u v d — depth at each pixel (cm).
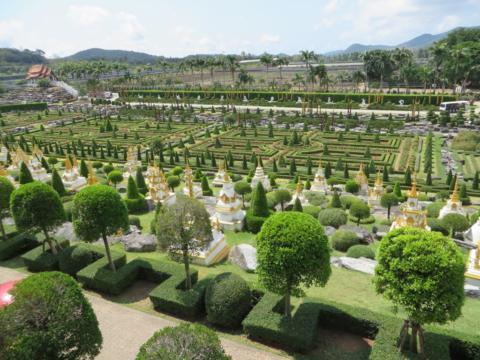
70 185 4975
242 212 3584
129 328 1803
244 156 6062
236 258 2539
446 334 1526
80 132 9138
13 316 1273
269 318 1677
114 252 2419
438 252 1325
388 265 1413
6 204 2748
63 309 1326
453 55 10969
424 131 7888
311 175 5550
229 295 1744
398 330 1556
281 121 9319
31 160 5384
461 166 5775
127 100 13700
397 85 14362
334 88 15162
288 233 1565
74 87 18688
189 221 1934
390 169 5656
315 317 1670
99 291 2159
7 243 2661
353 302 1922
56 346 1304
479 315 1836
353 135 7750
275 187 5088
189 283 2019
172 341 1155
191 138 7781
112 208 2158
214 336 1209
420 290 1310
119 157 6950
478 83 12431
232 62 14138
